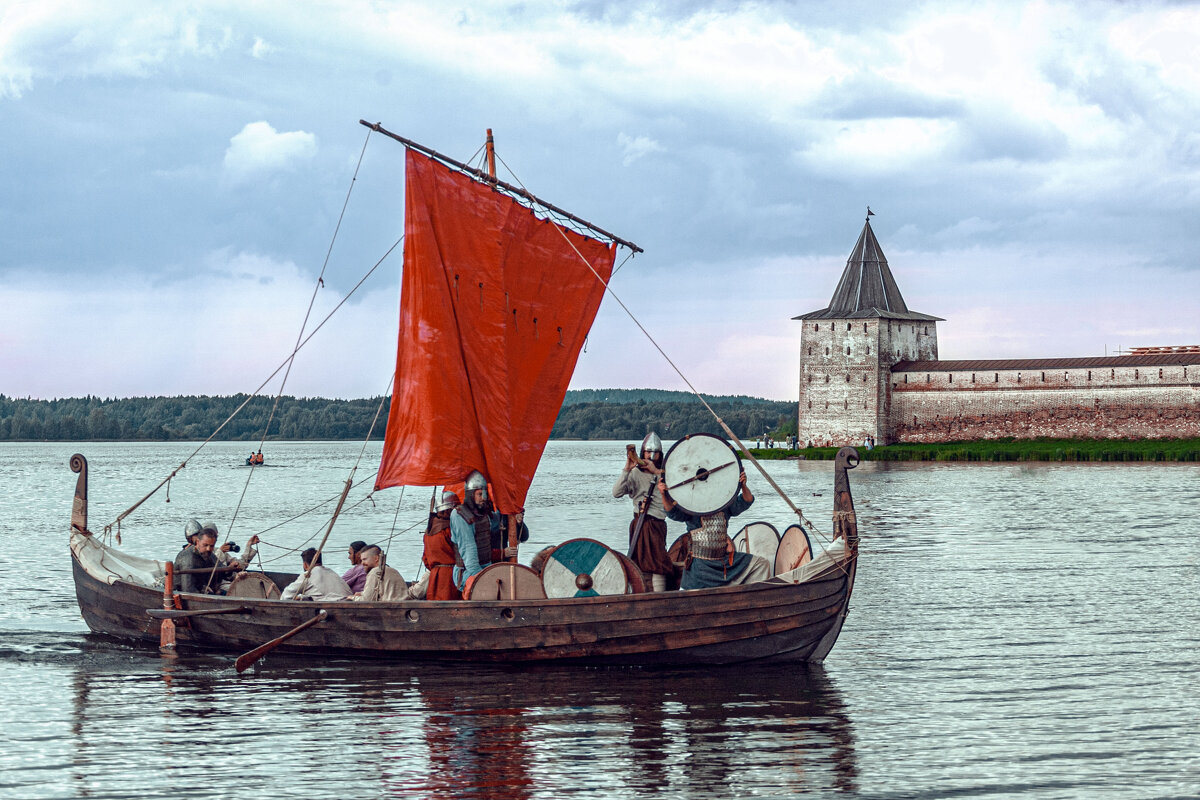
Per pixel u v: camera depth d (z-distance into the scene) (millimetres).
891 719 14727
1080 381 126500
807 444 139750
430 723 14594
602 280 21859
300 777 12531
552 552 18094
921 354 144500
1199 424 120625
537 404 22219
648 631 17453
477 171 21406
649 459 18156
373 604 18219
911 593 25656
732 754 13250
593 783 12312
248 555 21234
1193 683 16656
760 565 18375
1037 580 27719
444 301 20688
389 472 20812
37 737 14078
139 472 118438
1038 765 12852
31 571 31141
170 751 13469
